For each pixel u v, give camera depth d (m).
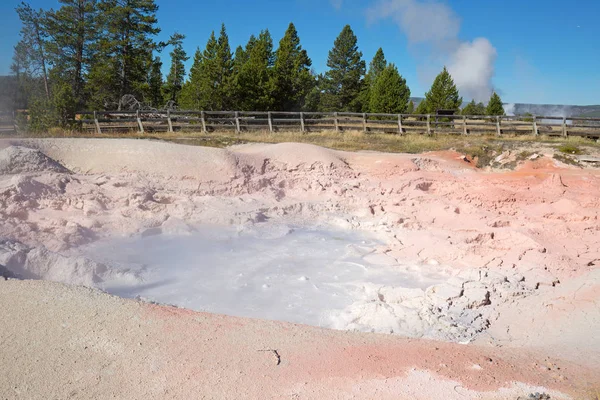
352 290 7.20
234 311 6.39
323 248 9.17
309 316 6.28
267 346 4.47
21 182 9.87
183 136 18.45
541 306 6.23
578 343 4.91
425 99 42.00
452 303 6.49
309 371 4.06
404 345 4.71
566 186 12.04
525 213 10.80
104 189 10.80
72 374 3.84
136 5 38.38
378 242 9.67
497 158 16.03
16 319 4.68
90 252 8.37
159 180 11.77
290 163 13.45
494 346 5.04
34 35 41.62
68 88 20.41
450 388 3.85
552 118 20.50
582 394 3.78
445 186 12.63
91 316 4.85
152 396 3.61
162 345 4.37
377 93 39.53
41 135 18.34
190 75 43.38
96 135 18.67
